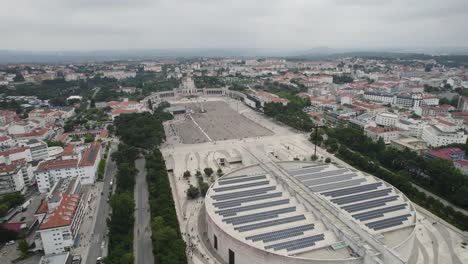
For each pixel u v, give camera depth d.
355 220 174.50
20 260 181.88
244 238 161.25
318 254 150.00
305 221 176.75
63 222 186.00
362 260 144.75
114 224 197.12
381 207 189.38
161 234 176.75
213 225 177.75
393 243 157.38
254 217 180.12
